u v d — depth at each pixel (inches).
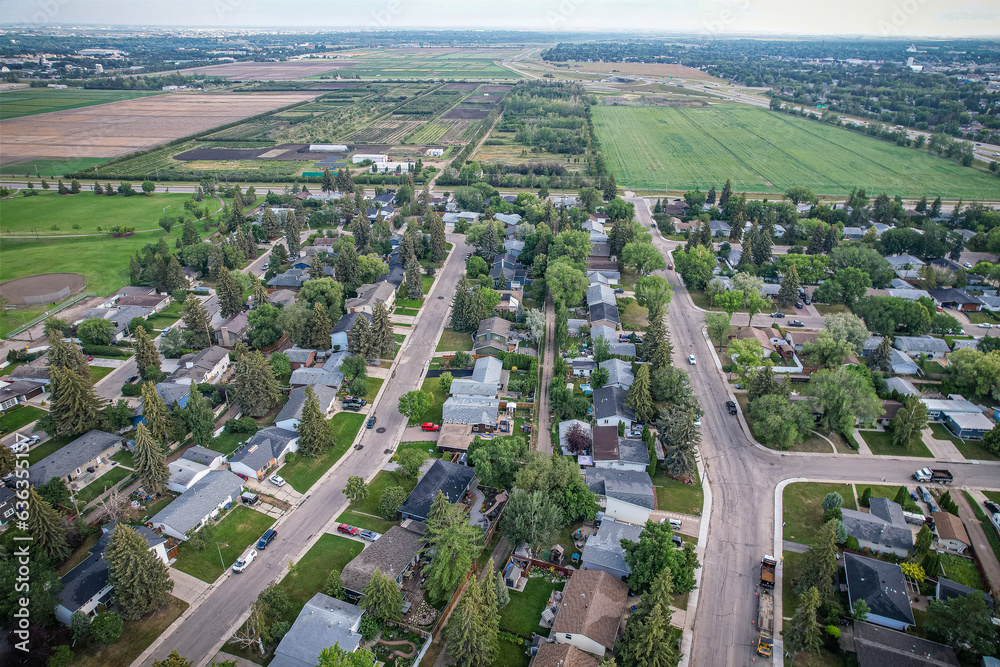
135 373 6136.8
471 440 5073.8
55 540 3846.0
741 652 3376.0
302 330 6476.4
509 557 4010.8
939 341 6378.0
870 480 4680.1
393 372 6210.6
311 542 4128.9
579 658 3176.7
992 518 4244.6
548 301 7677.2
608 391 5526.6
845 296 7244.1
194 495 4323.3
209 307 7313.0
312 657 3225.9
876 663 3169.3
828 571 3528.5
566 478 4303.6
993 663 3154.5
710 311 7431.1
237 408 5551.2
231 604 3666.3
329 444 5044.3
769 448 5068.9
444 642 3437.5
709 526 4254.4
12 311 7367.1
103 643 3403.1
